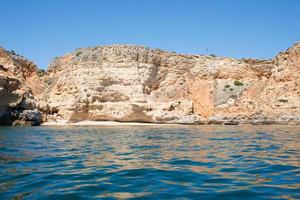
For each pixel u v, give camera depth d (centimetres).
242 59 7331
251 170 1398
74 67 7231
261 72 7138
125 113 6525
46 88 7662
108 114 6575
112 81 6919
